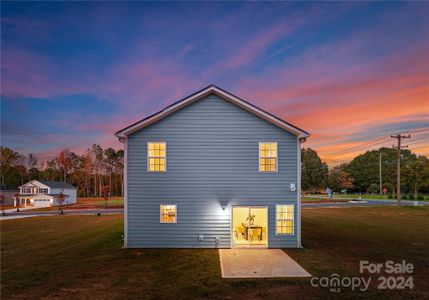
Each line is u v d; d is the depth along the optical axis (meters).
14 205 50.19
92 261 10.17
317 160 70.75
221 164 12.29
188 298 6.95
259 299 6.89
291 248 11.95
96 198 64.44
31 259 10.64
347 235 15.01
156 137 12.35
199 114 12.45
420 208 28.34
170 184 12.20
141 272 8.88
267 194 12.20
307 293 7.25
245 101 12.16
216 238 12.02
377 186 65.56
